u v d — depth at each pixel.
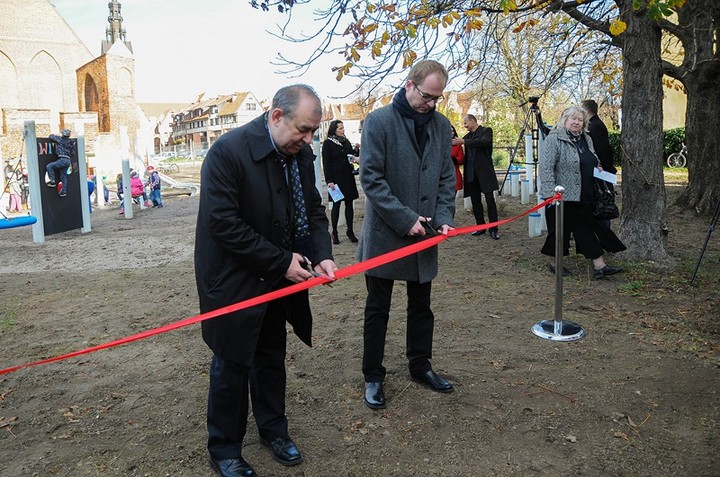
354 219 11.61
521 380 3.98
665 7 4.62
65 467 3.08
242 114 94.56
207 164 2.66
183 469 3.04
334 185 8.67
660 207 6.82
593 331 4.86
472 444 3.22
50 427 3.52
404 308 5.64
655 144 6.73
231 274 2.71
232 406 2.84
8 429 3.51
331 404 3.71
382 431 3.37
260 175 2.69
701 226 9.69
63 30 50.16
